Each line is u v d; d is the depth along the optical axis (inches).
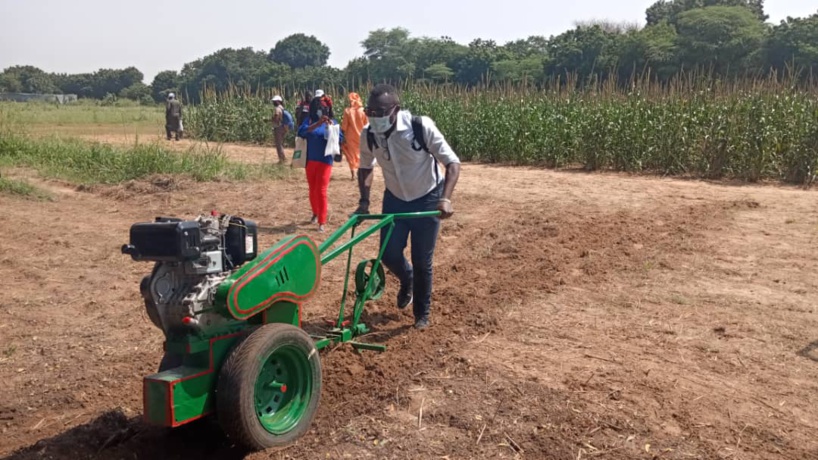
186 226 156.1
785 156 587.8
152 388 153.9
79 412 197.0
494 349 223.1
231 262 174.1
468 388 195.2
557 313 256.8
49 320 266.1
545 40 2438.5
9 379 217.0
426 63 1993.1
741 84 676.1
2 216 432.8
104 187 541.3
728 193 516.1
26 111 1823.3
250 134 1092.5
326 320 253.3
